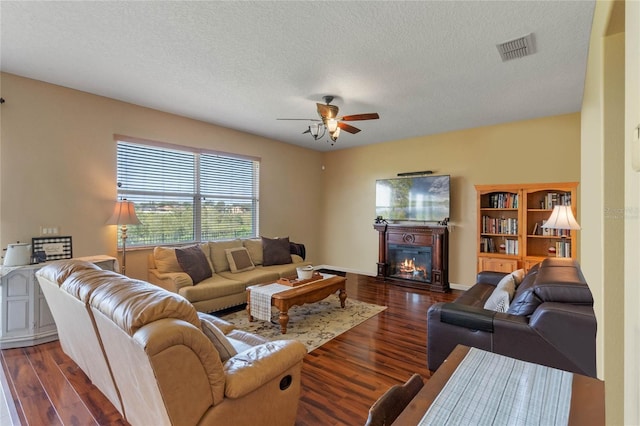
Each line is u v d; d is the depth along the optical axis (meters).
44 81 3.39
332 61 2.91
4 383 2.36
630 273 0.88
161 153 4.46
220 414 1.37
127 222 3.69
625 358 0.97
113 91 3.66
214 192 5.12
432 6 2.13
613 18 1.53
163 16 2.26
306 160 6.76
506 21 2.28
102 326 1.55
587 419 0.91
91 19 2.30
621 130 1.68
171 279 3.62
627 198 0.92
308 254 6.83
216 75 3.22
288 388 1.72
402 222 5.87
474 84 3.38
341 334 3.35
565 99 3.82
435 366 2.45
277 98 3.86
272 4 2.12
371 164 6.40
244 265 4.59
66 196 3.56
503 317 2.20
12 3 2.11
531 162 4.66
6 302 2.90
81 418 1.96
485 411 0.96
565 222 3.43
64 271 1.97
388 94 3.68
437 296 4.86
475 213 5.15
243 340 2.10
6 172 3.18
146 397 1.40
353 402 2.17
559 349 1.99
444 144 5.45
